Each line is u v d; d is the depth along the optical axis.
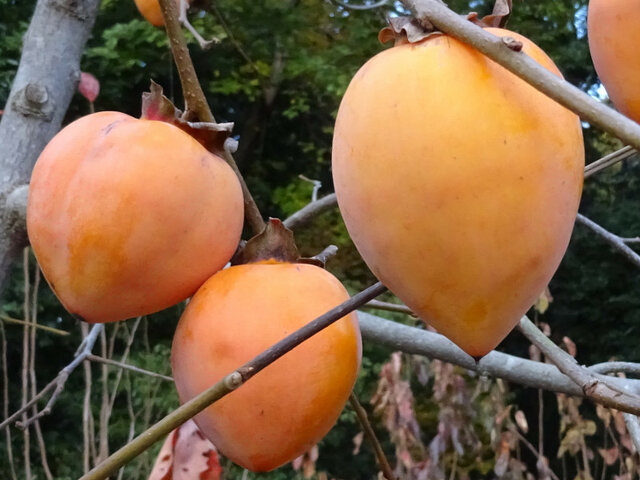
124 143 0.35
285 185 3.03
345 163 0.29
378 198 0.28
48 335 2.15
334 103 2.94
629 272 2.97
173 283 0.36
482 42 0.27
